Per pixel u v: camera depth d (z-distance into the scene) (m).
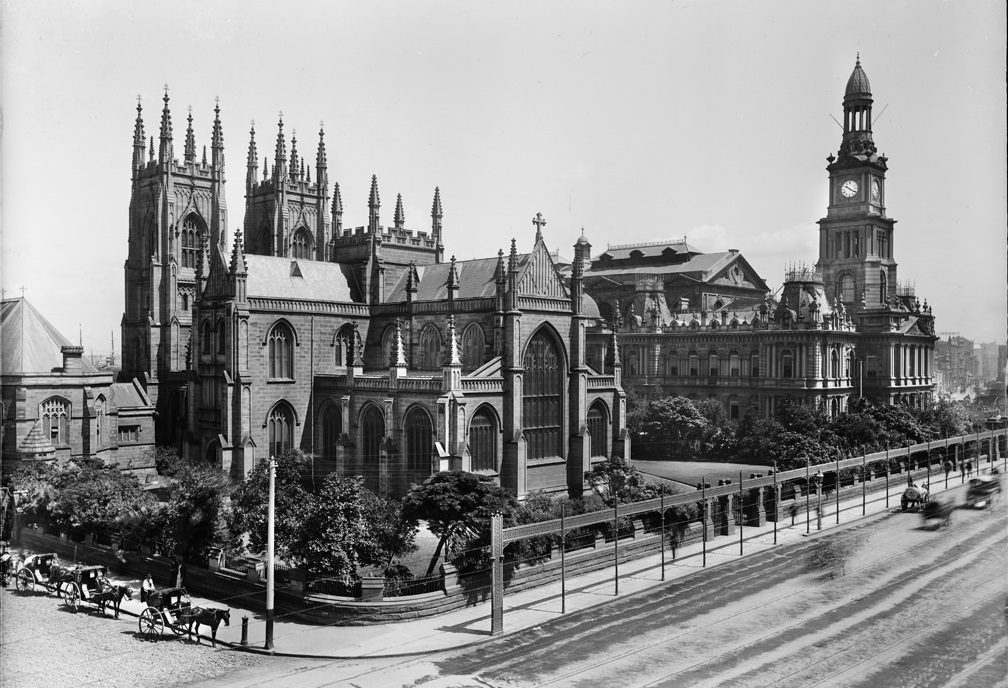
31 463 87.56
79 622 56.69
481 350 105.81
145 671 48.28
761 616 60.69
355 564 61.91
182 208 149.50
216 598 65.12
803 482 107.00
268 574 53.50
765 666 50.50
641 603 64.25
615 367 113.12
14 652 50.19
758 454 128.75
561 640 55.50
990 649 53.31
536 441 102.94
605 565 76.00
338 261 127.75
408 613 59.56
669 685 47.53
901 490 116.62
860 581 70.25
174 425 138.75
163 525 67.62
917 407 153.75
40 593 64.38
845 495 110.94
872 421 128.12
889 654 52.53
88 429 102.06
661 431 136.62
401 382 98.19
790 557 79.50
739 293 183.62
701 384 158.12
